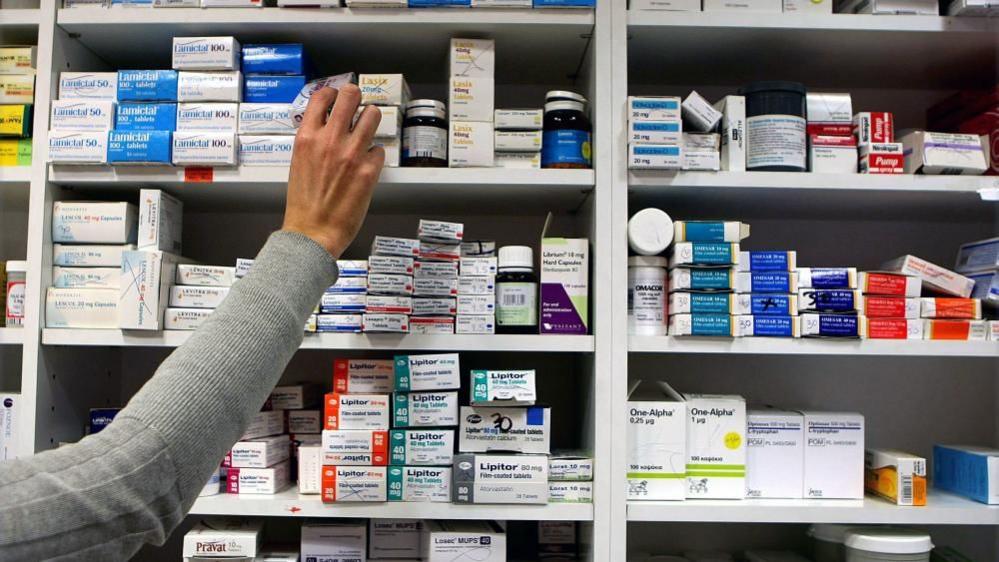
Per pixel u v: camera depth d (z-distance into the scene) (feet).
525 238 5.11
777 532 5.01
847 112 4.25
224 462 4.08
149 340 4.01
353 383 4.05
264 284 2.00
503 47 4.44
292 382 4.98
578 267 4.12
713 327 3.97
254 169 4.07
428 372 3.94
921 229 5.14
